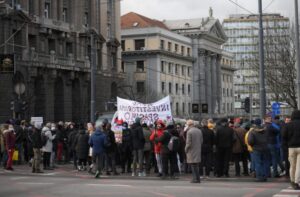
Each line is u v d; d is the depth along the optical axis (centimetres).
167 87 10294
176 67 10806
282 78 3972
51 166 2528
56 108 6619
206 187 1667
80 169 2406
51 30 6444
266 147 1859
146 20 10631
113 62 8081
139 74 9988
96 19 7569
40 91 6225
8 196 1486
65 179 2011
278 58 4050
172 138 1989
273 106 3008
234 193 1502
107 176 2127
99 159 2083
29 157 2625
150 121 2402
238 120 2120
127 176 2109
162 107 2416
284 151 1916
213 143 2055
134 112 2409
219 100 12725
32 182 1881
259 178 1861
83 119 6956
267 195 1454
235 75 14862
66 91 6700
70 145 2659
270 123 1962
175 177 2022
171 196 1443
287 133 1588
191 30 11906
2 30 5606
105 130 2183
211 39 12306
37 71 6059
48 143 2503
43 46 6372
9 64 3381
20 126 2733
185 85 11162
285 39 4038
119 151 2347
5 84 5578
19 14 5794
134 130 2116
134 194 1495
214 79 12575
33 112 5925
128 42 10150
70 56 6769
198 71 11731
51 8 6625
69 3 6994
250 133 1869
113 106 5778
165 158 2002
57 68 6375
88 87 7150
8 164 2358
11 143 2356
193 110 4466
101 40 7556
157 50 9856
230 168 2503
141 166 2106
